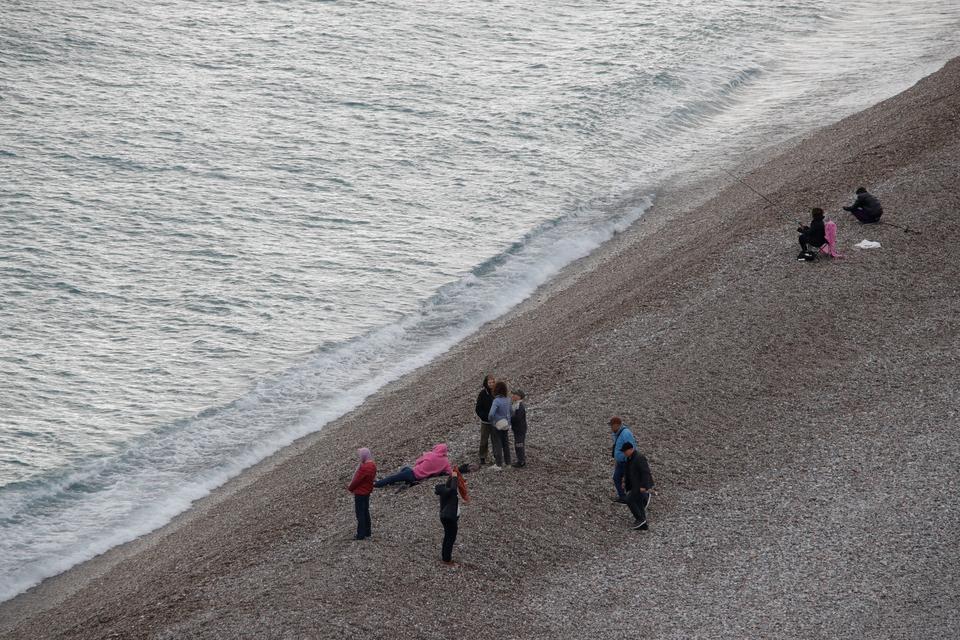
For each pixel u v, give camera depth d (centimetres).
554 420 10294
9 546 10981
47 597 10044
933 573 7838
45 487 12081
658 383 10862
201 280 17100
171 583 8875
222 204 19662
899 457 9394
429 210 19575
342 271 17438
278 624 7344
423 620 7444
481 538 8438
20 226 18375
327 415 13488
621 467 8750
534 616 7600
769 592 7769
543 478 9312
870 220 13688
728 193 18662
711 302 12462
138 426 13375
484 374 12888
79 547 10975
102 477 12319
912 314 11844
